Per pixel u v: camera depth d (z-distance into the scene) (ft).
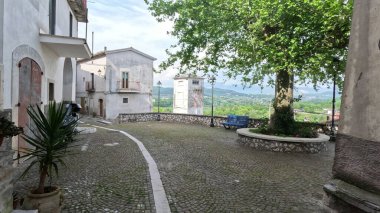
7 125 9.11
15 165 19.99
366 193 6.24
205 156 26.66
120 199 14.61
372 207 5.74
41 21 25.05
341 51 28.17
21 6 19.80
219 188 17.10
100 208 13.35
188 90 103.09
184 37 38.29
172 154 27.12
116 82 85.05
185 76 103.50
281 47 26.11
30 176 17.93
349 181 6.96
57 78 31.99
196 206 14.14
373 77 6.35
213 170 21.40
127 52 87.20
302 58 25.59
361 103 6.69
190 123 63.00
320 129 44.21
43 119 11.88
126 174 19.34
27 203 11.09
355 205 6.23
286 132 34.30
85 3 42.60
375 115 6.22
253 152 29.71
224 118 55.01
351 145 6.93
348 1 22.45
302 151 30.42
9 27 17.81
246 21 29.32
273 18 25.20
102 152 26.94
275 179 19.52
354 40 7.13
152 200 14.62
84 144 31.04
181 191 16.28
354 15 7.21
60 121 12.19
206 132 46.70
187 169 21.38
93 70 89.66
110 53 83.92
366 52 6.63
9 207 9.97
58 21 31.96
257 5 25.79
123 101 86.94
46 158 11.80
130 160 23.81
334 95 40.81
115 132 44.19
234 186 17.61
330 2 22.57
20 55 19.86
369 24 6.59
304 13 25.09
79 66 97.66
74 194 15.05
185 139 37.86
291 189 17.35
